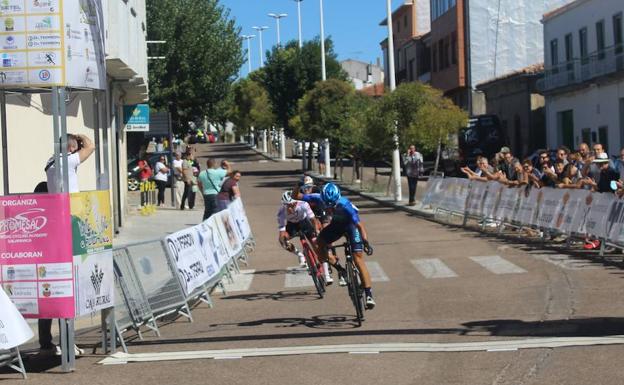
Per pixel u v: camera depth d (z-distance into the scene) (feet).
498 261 54.03
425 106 103.96
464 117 104.17
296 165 225.76
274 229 87.30
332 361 29.07
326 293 45.50
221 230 52.11
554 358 27.86
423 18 234.79
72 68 30.63
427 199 97.19
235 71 155.74
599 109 128.57
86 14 31.83
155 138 179.52
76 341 35.78
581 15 134.92
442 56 195.72
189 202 111.55
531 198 66.64
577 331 32.07
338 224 36.50
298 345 32.04
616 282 43.29
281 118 215.10
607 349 28.71
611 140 124.67
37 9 29.96
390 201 114.93
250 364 29.25
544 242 63.05
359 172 160.76
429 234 75.05
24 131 54.29
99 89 33.47
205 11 149.48
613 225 52.16
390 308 39.29
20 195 29.32
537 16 176.45
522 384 24.97
